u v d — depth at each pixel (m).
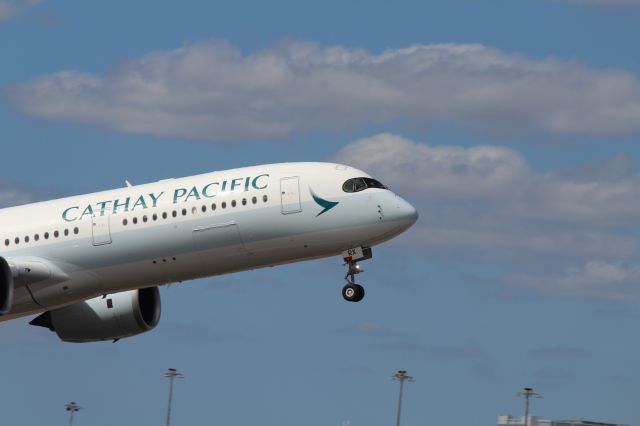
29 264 179.25
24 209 186.62
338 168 179.75
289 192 176.88
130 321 194.00
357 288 178.88
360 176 178.88
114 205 181.50
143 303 198.00
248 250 177.88
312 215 176.00
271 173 179.12
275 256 178.38
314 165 180.12
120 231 179.62
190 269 179.75
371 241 176.50
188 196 179.00
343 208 175.75
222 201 177.50
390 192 178.38
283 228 176.38
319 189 177.00
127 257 179.75
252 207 176.62
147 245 178.75
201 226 177.25
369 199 176.38
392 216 175.62
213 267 179.62
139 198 181.00
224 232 176.75
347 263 178.88
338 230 175.88
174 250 178.38
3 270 177.00
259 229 176.50
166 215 178.50
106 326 194.00
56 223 182.62
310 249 177.50
